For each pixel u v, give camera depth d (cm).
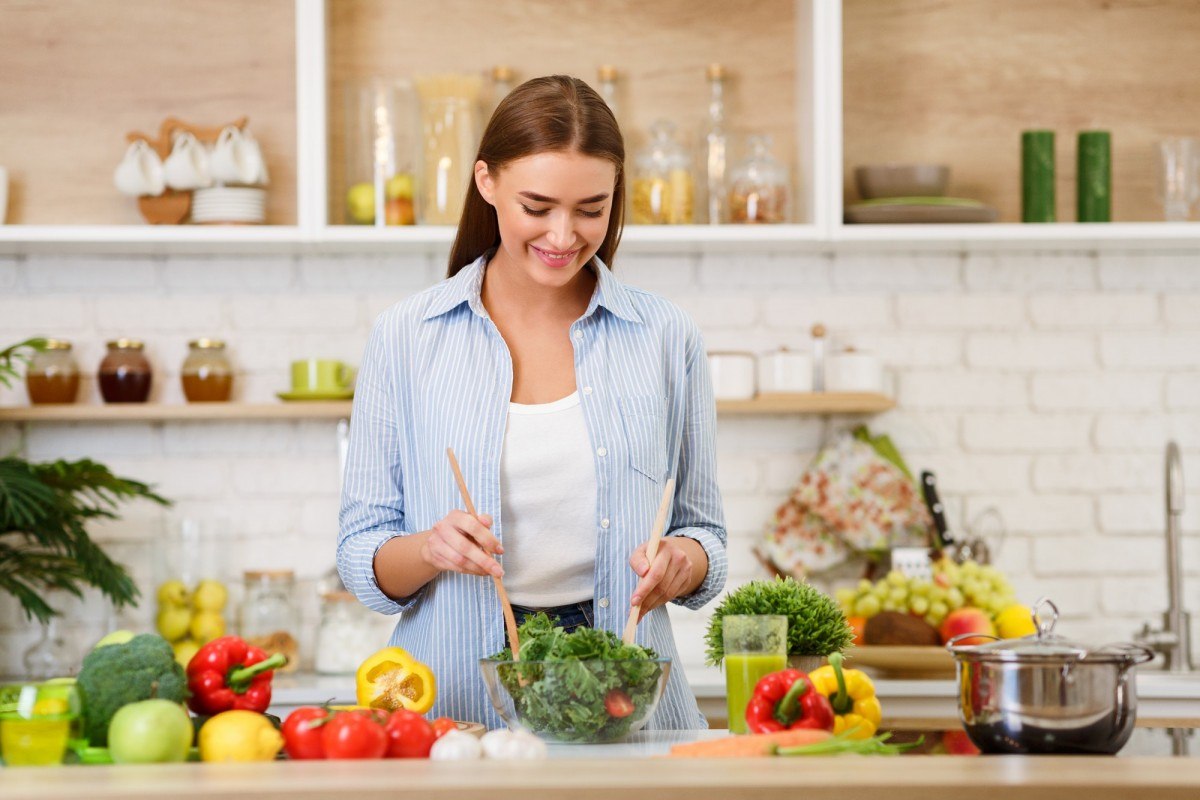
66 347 311
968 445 327
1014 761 127
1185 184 309
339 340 323
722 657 167
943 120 327
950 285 329
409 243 304
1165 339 330
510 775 117
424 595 184
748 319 327
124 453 320
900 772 119
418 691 160
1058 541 327
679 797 113
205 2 321
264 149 319
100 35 320
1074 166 327
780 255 328
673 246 315
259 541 320
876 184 308
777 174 307
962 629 280
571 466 180
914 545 317
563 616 182
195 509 320
